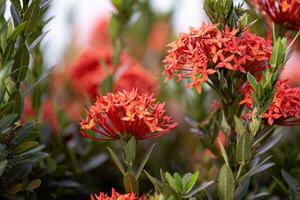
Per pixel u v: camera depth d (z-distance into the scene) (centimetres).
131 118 66
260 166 70
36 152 67
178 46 69
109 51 112
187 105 99
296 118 68
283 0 73
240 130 67
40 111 90
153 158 101
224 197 66
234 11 69
